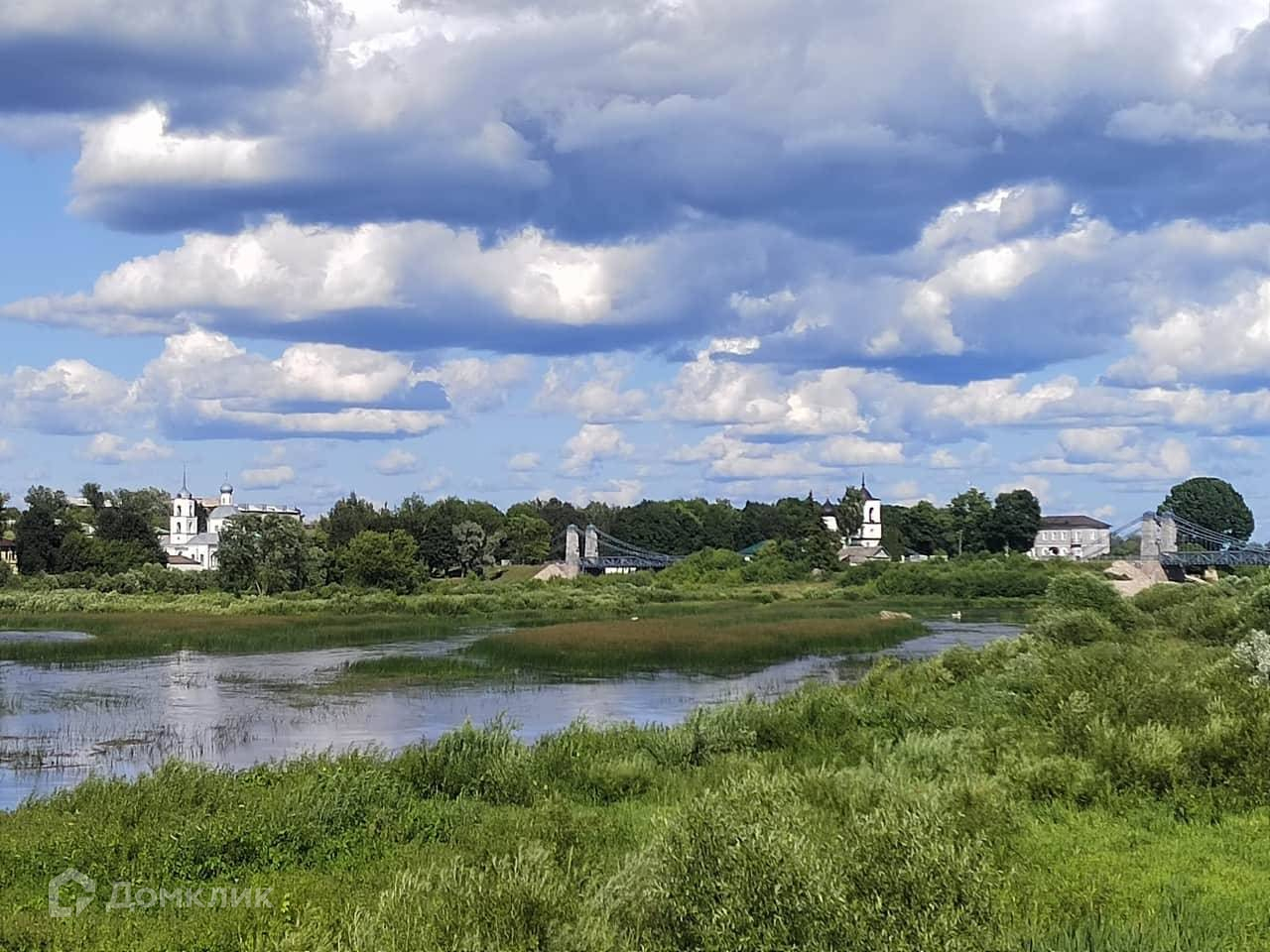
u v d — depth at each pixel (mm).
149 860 15273
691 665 55812
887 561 157000
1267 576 59750
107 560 145375
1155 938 11383
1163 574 147500
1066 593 58562
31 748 31516
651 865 11484
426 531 173000
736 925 10266
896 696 30000
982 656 37062
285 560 120938
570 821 16797
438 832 17297
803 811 13375
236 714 38531
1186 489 196250
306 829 16391
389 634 74812
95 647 64562
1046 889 13273
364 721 36688
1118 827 16219
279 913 13094
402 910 11266
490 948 10320
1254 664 26297
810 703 26984
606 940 10492
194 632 74500
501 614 97750
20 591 117375
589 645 61219
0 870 15031
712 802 11750
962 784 16469
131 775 26734
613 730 26297
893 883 10695
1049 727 21312
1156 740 18750
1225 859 14688
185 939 12352
